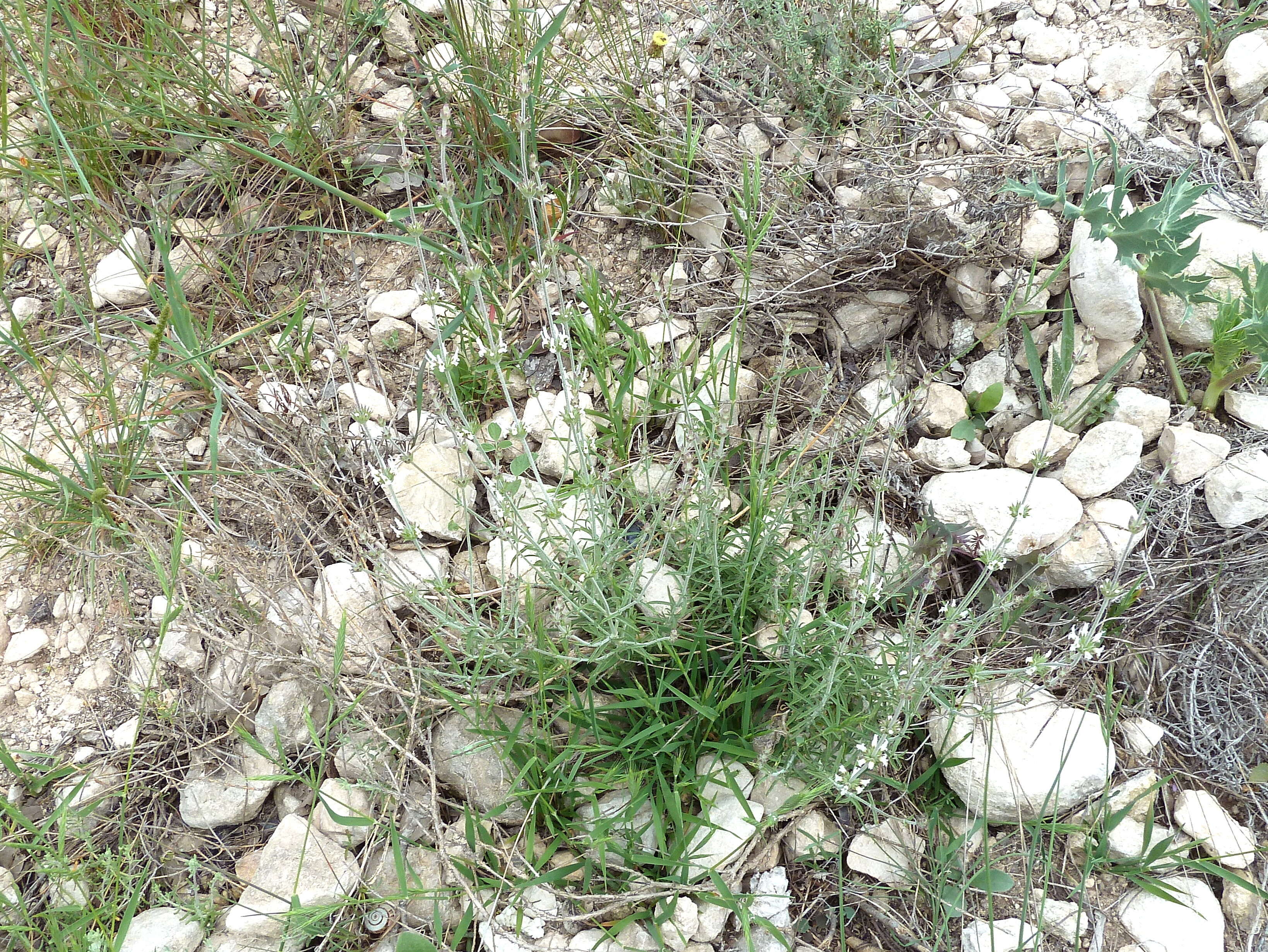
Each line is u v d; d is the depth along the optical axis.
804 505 2.16
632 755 1.90
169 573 2.16
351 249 2.64
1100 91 2.61
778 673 1.93
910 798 2.01
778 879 1.93
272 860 1.88
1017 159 2.39
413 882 1.89
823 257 2.37
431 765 1.87
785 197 2.50
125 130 2.62
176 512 2.26
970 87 2.68
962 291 2.32
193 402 2.40
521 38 2.51
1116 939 1.85
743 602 1.91
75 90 2.45
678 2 2.87
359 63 2.64
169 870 1.97
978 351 2.37
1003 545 1.77
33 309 2.51
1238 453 2.14
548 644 1.89
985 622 2.00
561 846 1.93
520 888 1.76
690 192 2.56
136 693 2.09
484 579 2.22
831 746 1.90
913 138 2.60
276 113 2.64
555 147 2.70
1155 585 2.11
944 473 2.25
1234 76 2.51
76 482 2.25
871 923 1.93
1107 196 2.33
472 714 2.00
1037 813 1.92
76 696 2.10
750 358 2.48
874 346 2.46
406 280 2.60
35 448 2.33
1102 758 1.92
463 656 2.09
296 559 2.26
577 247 2.64
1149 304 2.23
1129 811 1.89
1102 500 2.16
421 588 2.06
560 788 1.88
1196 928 1.83
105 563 2.21
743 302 2.23
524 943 1.74
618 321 2.34
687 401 2.12
